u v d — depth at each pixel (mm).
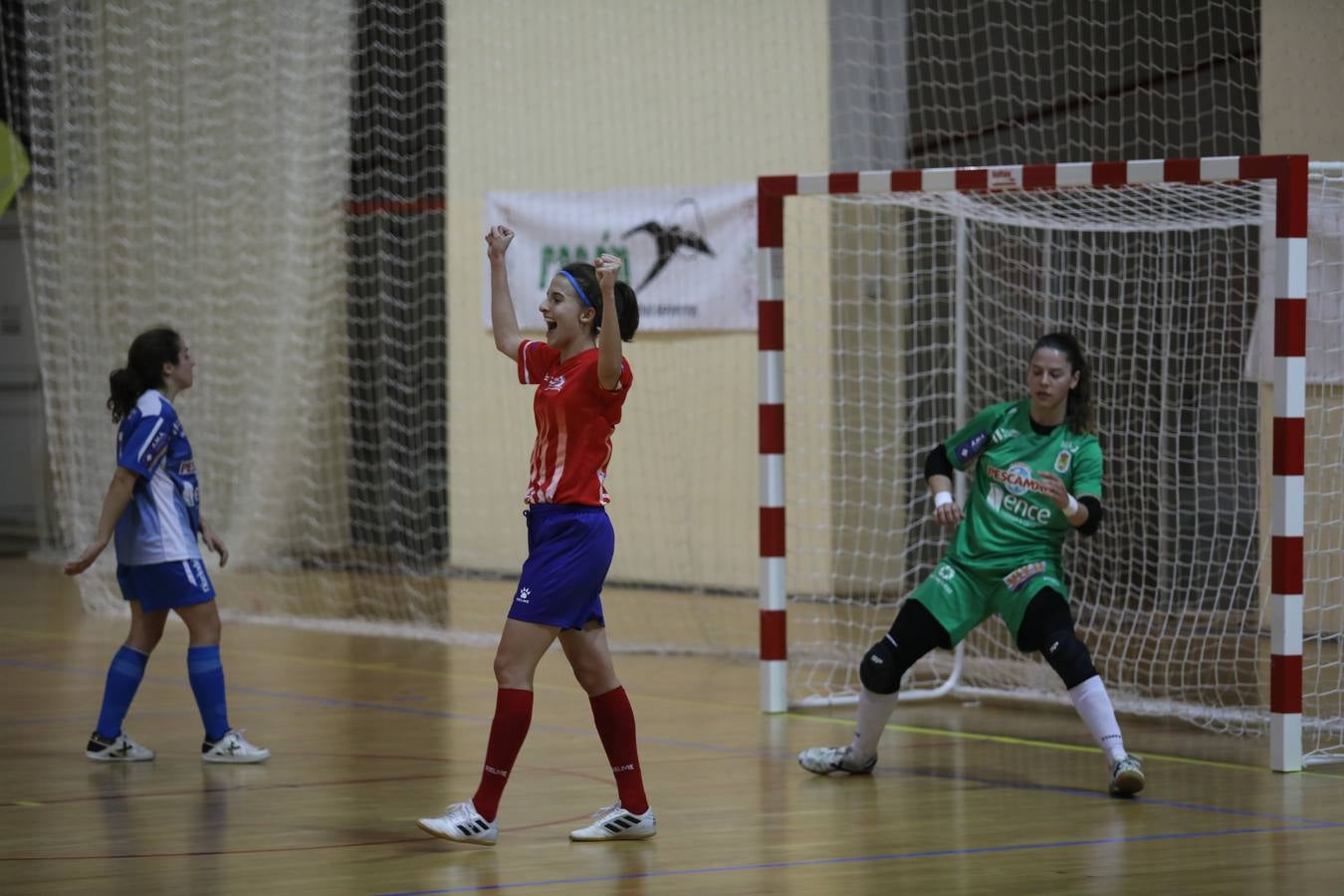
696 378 39812
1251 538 31156
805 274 38094
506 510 43531
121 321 40875
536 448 15500
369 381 47250
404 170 45469
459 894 13492
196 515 20219
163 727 22328
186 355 20062
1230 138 35625
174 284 41812
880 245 37469
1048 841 15664
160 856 14883
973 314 36219
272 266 43156
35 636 32188
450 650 30922
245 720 22953
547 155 42219
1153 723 23562
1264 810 17234
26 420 48562
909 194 25062
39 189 38406
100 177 39750
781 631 23844
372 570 44656
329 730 22156
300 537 45719
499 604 37781
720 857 14953
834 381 37969
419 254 45438
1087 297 35344
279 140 42406
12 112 43188
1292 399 19297
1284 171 19125
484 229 43281
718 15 39094
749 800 17688
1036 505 19000
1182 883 13945
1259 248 28578
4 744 21016
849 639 32031
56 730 22031
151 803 17344
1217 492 33438
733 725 22844
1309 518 28391
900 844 15508
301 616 35906
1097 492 18922
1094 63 38562
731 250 38969
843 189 22859
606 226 40906
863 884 13883
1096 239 35438
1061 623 18688
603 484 15523
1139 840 15719
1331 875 14273
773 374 23656
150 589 19594
